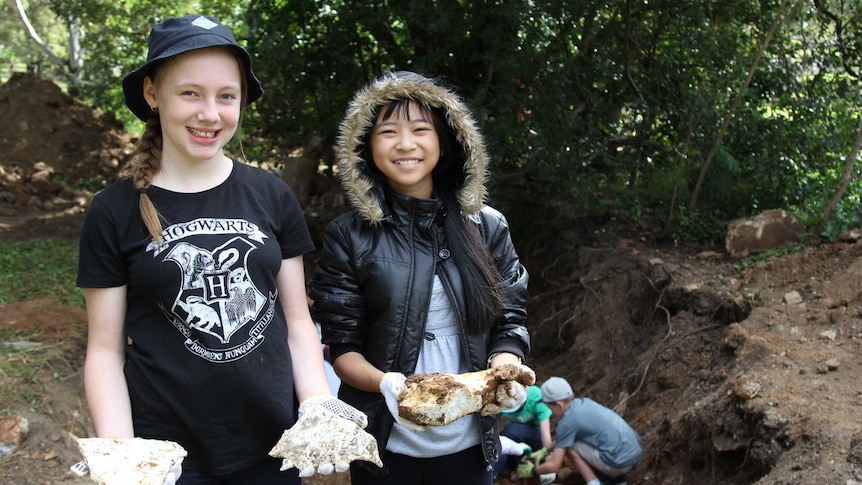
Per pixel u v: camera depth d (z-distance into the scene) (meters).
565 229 8.90
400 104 2.93
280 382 2.50
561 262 8.73
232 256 2.41
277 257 2.51
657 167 8.85
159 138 2.51
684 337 6.31
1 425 5.05
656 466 5.54
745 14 8.62
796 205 8.09
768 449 4.35
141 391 2.43
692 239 8.02
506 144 8.63
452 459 3.03
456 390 2.59
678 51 8.74
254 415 2.47
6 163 14.84
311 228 11.16
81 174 15.18
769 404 4.55
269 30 9.88
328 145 11.68
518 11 8.39
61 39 28.42
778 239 7.11
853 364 4.77
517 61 8.55
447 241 3.00
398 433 2.95
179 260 2.37
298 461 2.28
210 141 2.41
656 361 6.37
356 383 2.89
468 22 8.84
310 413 2.36
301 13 9.74
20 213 13.31
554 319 8.25
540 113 8.62
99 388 2.40
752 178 8.28
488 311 2.94
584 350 7.44
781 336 5.39
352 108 2.95
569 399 6.00
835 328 5.27
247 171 2.57
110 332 2.46
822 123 8.56
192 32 2.35
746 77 8.41
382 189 3.03
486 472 3.08
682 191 8.34
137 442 2.21
